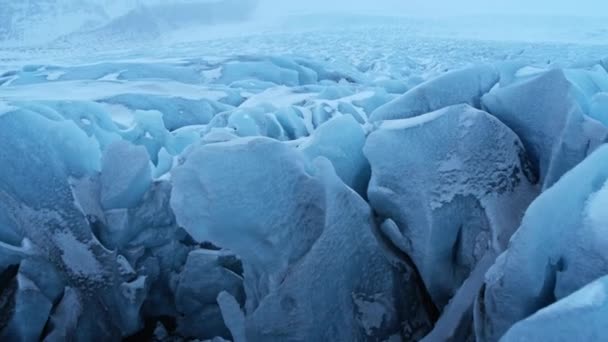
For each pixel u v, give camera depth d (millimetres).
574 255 1832
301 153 3041
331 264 2750
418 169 3004
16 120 3574
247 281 3186
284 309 2729
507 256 1932
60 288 3432
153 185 4156
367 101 7332
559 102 2826
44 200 3576
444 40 32406
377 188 3127
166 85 10711
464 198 2879
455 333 2486
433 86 3682
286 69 14891
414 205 2982
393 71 17031
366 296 2861
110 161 3980
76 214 3670
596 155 2068
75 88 10039
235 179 2658
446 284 2965
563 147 2674
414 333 2955
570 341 1244
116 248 3875
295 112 6863
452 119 3043
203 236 2785
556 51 21484
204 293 3893
